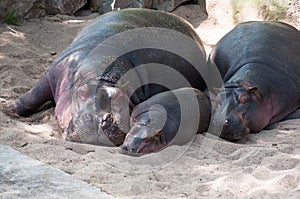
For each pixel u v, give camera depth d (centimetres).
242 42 2489
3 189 1579
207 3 3350
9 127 2052
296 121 2292
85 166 1761
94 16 3381
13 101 2252
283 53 2395
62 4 3331
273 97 2231
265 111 2175
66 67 2158
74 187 1595
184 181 1708
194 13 3375
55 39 3023
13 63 2633
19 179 1623
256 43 2442
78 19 3325
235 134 2042
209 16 3334
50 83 2208
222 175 1747
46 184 1603
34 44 2947
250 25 2602
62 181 1623
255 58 2364
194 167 1806
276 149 1938
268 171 1766
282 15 3136
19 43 2912
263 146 1997
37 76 2566
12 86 2438
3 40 2916
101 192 1577
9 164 1700
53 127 2116
